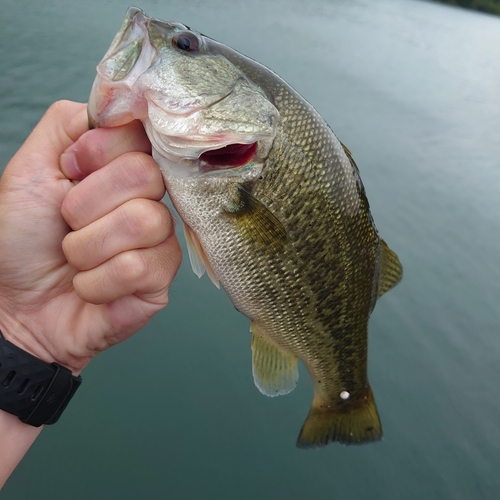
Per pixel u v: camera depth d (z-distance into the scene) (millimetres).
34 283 226
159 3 1783
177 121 214
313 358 297
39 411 223
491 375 559
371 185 904
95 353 238
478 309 658
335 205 251
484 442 483
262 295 259
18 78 965
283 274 255
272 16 2264
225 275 250
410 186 940
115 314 224
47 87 961
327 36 2186
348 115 1219
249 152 231
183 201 233
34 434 229
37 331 229
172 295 553
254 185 235
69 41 1212
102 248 197
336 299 275
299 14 2559
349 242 264
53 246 224
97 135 202
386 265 301
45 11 1386
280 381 292
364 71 1758
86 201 196
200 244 246
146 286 204
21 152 216
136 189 199
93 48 1207
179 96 214
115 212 197
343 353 301
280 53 1630
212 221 238
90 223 198
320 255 257
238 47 1532
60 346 230
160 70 212
